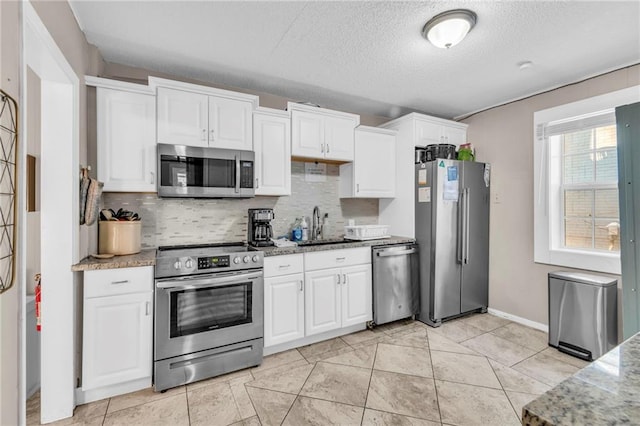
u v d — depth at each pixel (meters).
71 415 1.81
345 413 1.83
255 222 2.86
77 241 1.87
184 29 2.06
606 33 2.07
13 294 1.11
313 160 3.32
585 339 2.46
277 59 2.47
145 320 2.03
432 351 2.61
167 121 2.37
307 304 2.69
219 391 2.05
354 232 3.28
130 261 1.97
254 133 2.74
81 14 1.88
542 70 2.62
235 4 1.80
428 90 3.08
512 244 3.32
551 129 2.99
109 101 2.20
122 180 2.24
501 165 3.43
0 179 1.02
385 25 2.01
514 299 3.29
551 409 0.47
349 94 3.20
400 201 3.58
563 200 3.02
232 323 2.29
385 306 3.07
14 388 1.11
